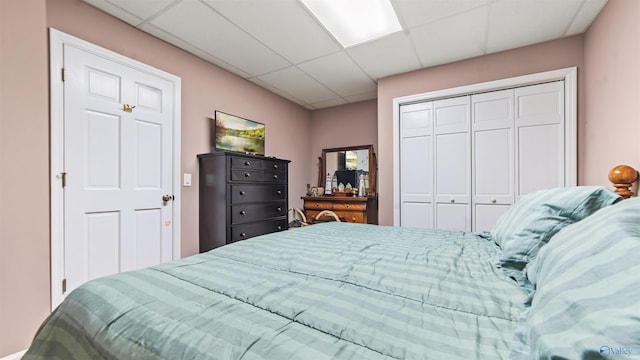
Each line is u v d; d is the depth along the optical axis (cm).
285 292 75
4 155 143
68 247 179
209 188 265
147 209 227
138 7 194
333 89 363
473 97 274
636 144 153
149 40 229
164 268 96
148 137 228
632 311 36
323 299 71
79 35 186
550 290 52
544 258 68
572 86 228
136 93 220
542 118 244
